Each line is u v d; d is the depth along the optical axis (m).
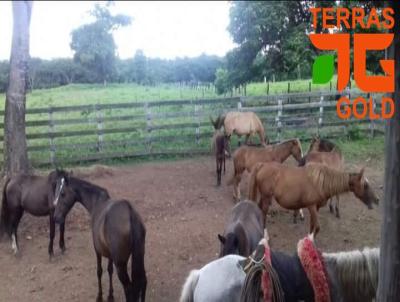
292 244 7.97
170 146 14.42
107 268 6.59
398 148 3.20
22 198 7.68
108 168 12.00
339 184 7.25
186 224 8.84
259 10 17.66
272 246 7.86
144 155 13.72
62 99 24.38
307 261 3.81
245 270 3.98
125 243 5.49
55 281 6.92
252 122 13.47
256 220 5.94
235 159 9.85
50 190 7.44
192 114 14.51
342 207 9.69
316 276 3.73
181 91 29.66
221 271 4.20
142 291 5.58
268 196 7.74
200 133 15.00
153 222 8.98
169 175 11.90
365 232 8.42
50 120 13.16
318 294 3.68
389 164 3.26
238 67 19.36
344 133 15.24
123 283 5.63
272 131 15.33
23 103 10.77
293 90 22.50
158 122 18.72
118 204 5.69
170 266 7.28
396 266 3.29
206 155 14.02
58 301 6.37
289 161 12.99
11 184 7.75
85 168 11.92
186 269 7.18
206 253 7.70
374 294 4.12
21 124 10.75
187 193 10.52
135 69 39.19
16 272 7.23
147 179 11.51
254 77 19.50
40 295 6.54
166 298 6.36
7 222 7.86
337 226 8.71
